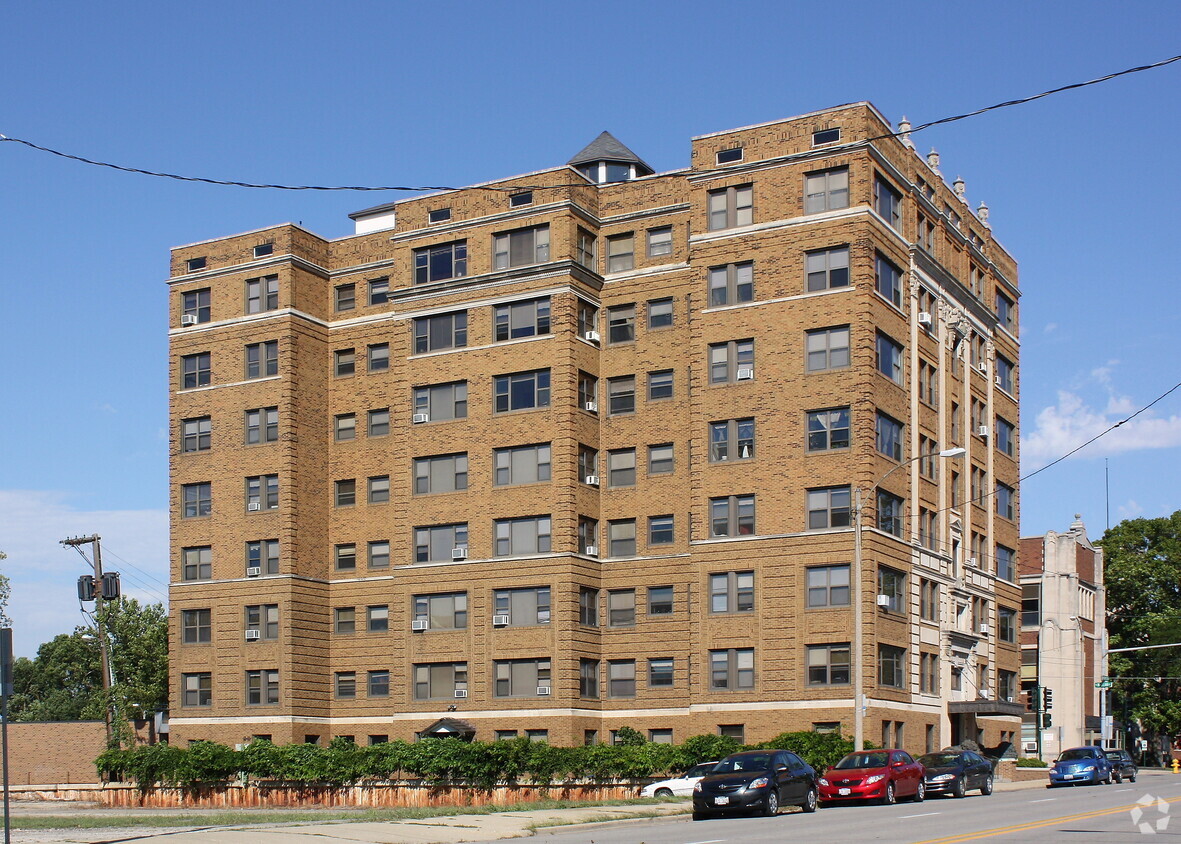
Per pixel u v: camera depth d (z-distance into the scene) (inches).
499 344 2568.9
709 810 1508.4
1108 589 4244.6
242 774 2119.8
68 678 5359.3
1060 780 2397.9
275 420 2780.5
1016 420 3179.1
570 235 2544.3
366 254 2866.6
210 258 2910.9
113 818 1647.4
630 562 2536.9
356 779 2010.3
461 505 2566.4
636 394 2568.9
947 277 2731.3
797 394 2354.8
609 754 1961.1
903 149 2568.9
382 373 2805.1
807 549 2311.8
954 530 2694.4
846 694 2242.9
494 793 1904.5
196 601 2815.0
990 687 2856.8
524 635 2476.6
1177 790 2117.4
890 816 1465.3
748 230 2432.3
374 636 2748.5
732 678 2345.0
